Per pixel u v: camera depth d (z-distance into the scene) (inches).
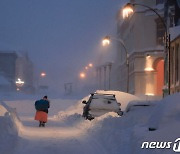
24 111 2997.0
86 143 979.3
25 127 1432.1
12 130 1008.2
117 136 900.0
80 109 2479.1
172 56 2726.4
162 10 3895.2
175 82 2628.0
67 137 1107.9
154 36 3951.8
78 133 1226.0
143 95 3661.4
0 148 821.2
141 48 4025.6
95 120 1359.5
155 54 3887.8
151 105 1262.3
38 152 841.5
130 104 1289.4
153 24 3966.5
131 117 1067.3
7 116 1085.8
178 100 744.3
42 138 1074.1
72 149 883.4
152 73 3912.4
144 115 1063.6
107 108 1604.3
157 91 3909.9
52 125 1590.8
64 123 1742.1
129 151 740.7
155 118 757.9
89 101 1680.6
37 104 1514.5
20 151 847.7
